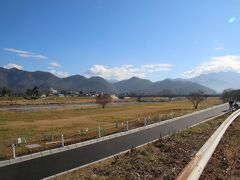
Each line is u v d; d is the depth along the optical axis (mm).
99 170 15594
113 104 126750
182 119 49406
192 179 10609
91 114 72438
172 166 14633
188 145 21547
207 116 53656
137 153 18453
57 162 20234
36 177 16391
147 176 12906
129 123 45562
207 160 14383
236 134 29250
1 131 41406
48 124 50812
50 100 167375
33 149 26328
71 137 33062
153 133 33906
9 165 20109
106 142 28547
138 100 173000
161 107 95562
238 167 15023
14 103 127938
